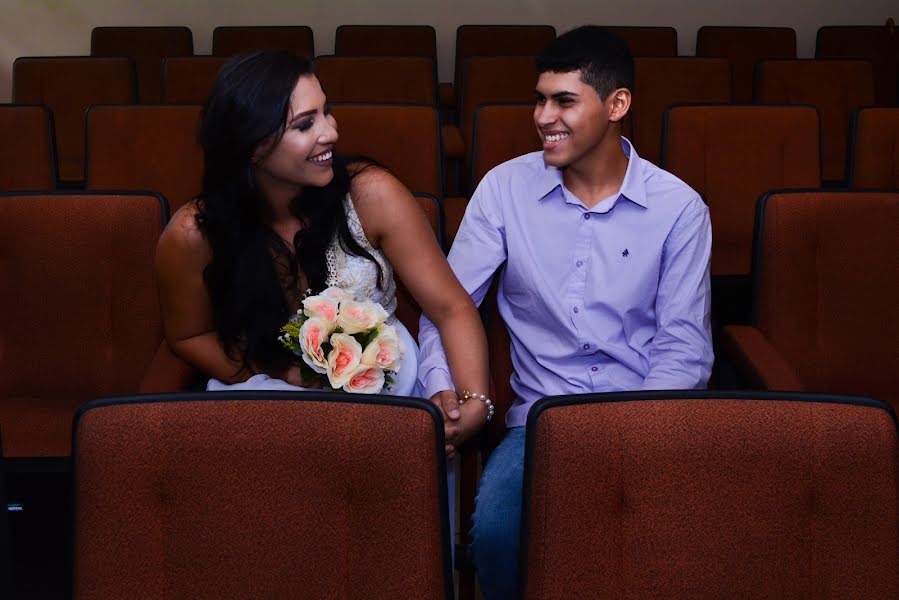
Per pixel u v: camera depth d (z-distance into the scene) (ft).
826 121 14.29
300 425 3.69
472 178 10.69
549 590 3.67
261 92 4.95
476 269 6.00
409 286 5.73
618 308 5.80
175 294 5.59
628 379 5.86
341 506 3.71
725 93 14.23
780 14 20.43
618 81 5.52
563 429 3.67
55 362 6.84
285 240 5.58
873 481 3.63
